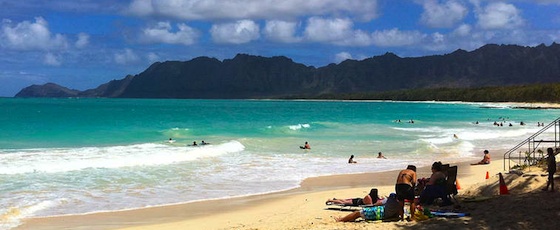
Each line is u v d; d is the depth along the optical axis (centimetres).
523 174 1459
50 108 9244
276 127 4378
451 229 966
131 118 6166
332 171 2169
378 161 2508
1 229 1167
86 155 2338
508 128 5125
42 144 2991
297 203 1470
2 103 13138
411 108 12681
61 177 1812
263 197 1597
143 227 1201
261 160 2462
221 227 1184
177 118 6438
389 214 1101
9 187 1608
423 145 3183
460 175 2042
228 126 4900
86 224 1230
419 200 1238
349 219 1127
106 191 1617
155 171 2028
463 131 4600
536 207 1096
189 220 1279
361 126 5097
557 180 1335
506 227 964
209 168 2162
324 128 4709
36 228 1186
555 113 9188
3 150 2545
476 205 1188
